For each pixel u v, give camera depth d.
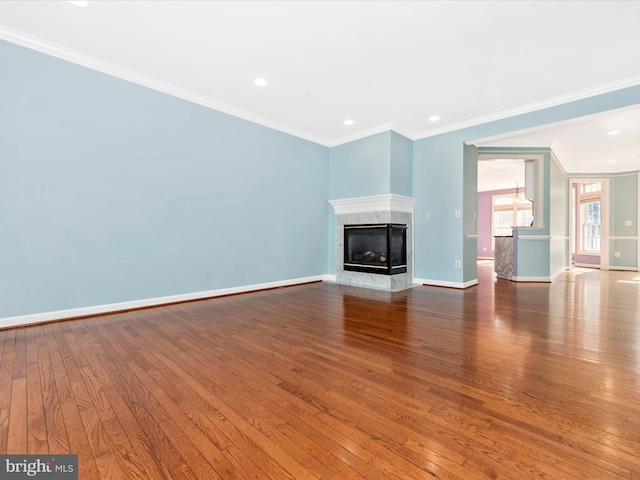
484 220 11.55
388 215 4.75
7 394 1.61
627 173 7.75
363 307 3.56
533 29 2.53
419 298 4.06
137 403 1.53
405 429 1.33
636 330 2.71
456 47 2.79
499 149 5.60
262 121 4.52
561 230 7.02
